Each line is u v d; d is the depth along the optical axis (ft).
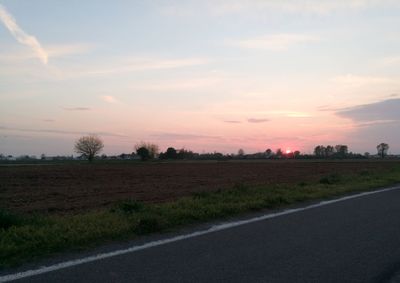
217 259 24.12
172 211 38.06
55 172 157.58
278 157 590.55
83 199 63.31
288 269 22.41
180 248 26.66
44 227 30.58
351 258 24.77
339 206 48.06
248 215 40.73
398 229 33.83
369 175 103.50
